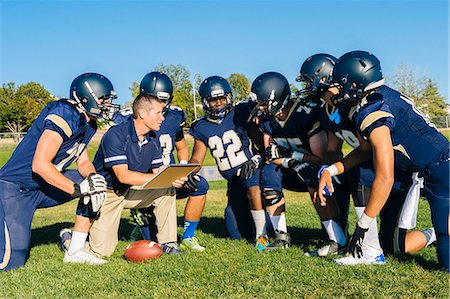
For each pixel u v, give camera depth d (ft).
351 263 14.64
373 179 14.74
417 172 14.66
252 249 17.40
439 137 14.25
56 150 15.40
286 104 17.19
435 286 12.53
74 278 14.33
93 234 16.75
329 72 16.02
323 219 16.37
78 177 17.12
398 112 14.08
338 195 17.49
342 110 14.70
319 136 16.84
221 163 19.39
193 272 14.53
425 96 144.46
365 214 13.99
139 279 14.06
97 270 15.14
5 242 15.25
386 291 12.24
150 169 17.88
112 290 13.23
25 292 13.19
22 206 15.80
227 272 14.44
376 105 13.82
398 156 14.51
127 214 27.45
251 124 19.33
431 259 15.14
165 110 19.51
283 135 17.53
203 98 19.04
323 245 16.40
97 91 15.88
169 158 19.69
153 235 18.85
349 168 14.85
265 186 17.49
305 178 16.67
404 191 15.11
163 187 16.53
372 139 13.60
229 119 19.34
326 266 14.64
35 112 179.83
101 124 17.80
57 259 16.79
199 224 23.79
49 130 15.33
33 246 19.27
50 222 26.25
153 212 17.81
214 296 12.52
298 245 18.12
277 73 17.19
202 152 19.57
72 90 15.99
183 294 12.69
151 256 16.01
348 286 12.71
